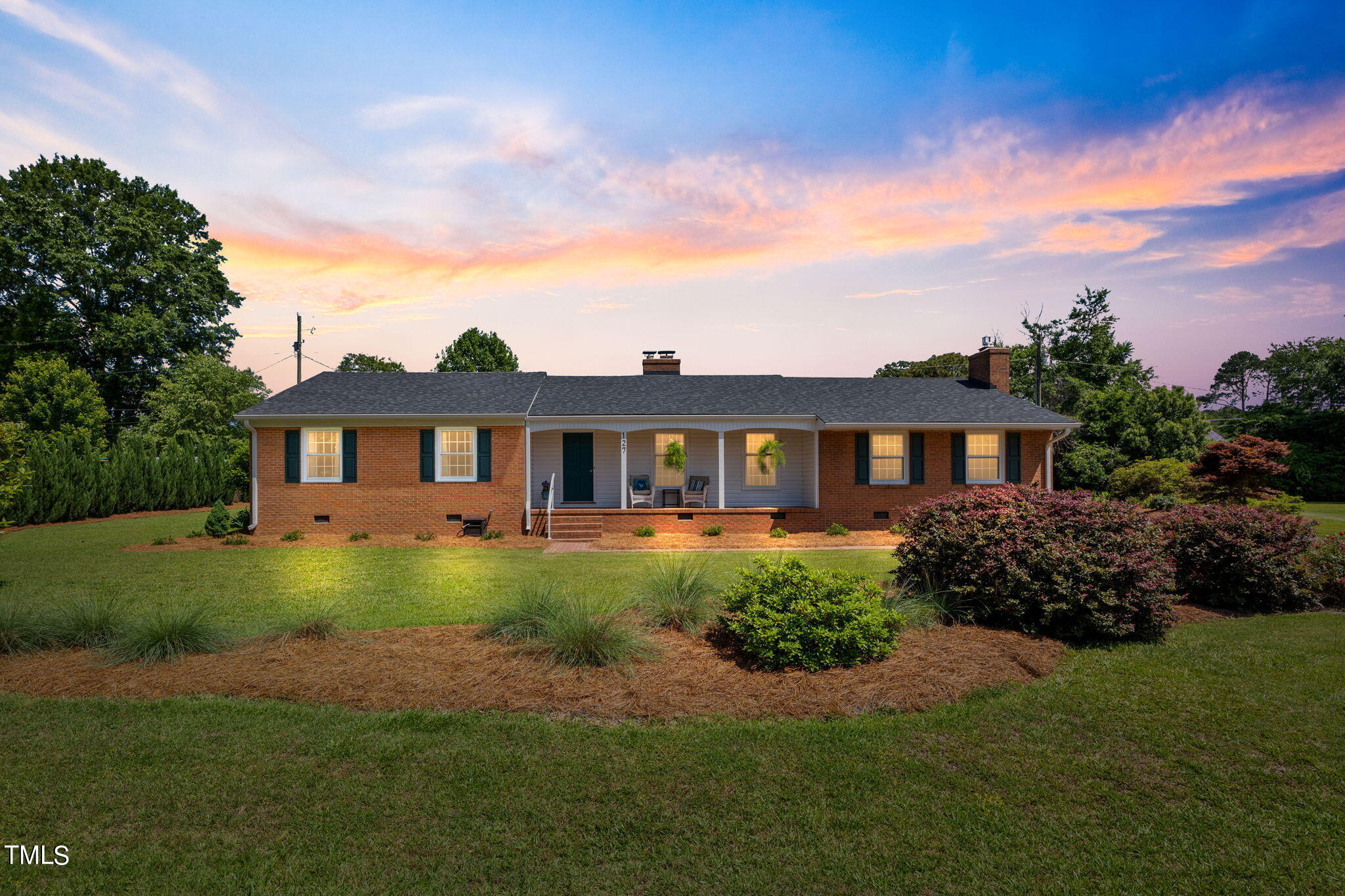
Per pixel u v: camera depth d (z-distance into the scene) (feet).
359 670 19.77
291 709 17.24
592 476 63.21
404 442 57.67
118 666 20.36
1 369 99.04
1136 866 11.03
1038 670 20.03
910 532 28.12
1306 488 99.40
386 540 53.88
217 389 104.12
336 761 14.49
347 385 64.23
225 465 96.89
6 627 21.85
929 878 10.70
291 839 11.73
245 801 12.91
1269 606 29.27
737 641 21.80
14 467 35.81
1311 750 14.98
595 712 16.96
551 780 13.66
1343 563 30.25
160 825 12.16
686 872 10.82
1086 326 122.31
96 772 14.02
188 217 116.67
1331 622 26.78
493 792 13.20
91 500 76.18
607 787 13.38
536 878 10.68
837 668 19.63
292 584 34.73
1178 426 73.67
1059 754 14.83
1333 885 10.52
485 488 58.03
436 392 63.26
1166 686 18.88
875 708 17.26
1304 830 12.00
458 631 23.63
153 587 34.12
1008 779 13.75
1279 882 10.62
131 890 10.43
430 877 10.70
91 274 100.78
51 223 98.99
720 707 17.20
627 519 57.26
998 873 10.85
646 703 17.38
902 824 12.19
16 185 101.24
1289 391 165.68
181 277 110.11
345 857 11.21
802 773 13.94
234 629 23.90
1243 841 11.71
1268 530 29.14
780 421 59.62
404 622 26.20
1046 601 23.06
